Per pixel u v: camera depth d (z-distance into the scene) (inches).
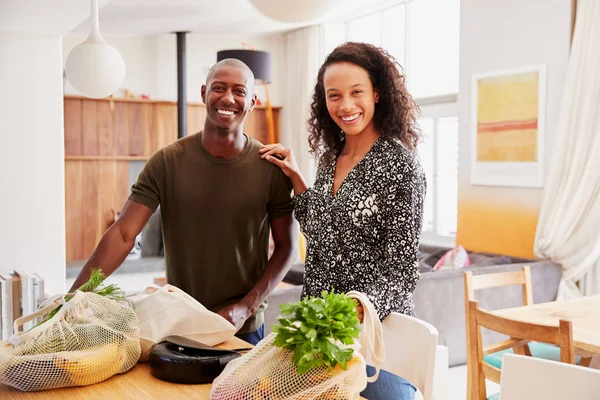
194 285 85.7
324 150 83.7
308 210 80.4
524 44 224.2
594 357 128.8
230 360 57.0
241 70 82.2
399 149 72.7
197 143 85.6
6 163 146.7
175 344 60.5
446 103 273.6
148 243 344.2
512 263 215.8
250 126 379.9
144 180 84.5
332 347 46.0
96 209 333.4
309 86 352.2
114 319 57.9
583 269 199.9
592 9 197.6
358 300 62.9
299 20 80.7
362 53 74.0
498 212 235.3
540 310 123.1
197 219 84.7
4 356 52.6
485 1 238.7
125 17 295.1
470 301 111.1
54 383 53.0
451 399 153.6
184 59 345.4
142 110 343.6
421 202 72.4
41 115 149.0
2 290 131.3
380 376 68.2
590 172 197.8
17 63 146.1
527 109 222.4
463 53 249.3
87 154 331.3
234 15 305.4
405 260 70.7
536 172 219.3
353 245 73.4
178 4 273.9
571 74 202.7
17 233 148.5
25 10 124.6
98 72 99.2
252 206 84.9
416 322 67.1
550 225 208.1
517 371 75.3
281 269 86.9
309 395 46.1
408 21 295.1
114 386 55.0
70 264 319.0
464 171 250.1
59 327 55.3
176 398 52.2
